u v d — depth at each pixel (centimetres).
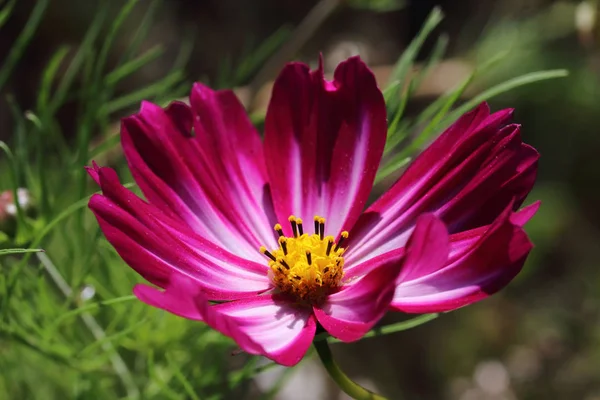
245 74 36
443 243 26
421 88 53
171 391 32
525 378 55
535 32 54
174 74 35
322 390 51
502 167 28
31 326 33
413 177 30
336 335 27
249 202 30
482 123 29
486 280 27
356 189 30
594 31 36
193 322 33
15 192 31
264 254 30
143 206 28
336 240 30
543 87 55
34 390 37
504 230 26
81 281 32
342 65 30
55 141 34
